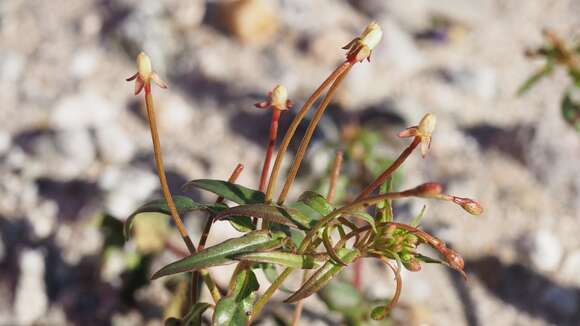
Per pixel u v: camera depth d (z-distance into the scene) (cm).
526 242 35
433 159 38
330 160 32
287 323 28
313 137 36
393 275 33
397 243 18
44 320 31
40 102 38
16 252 33
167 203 19
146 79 18
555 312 33
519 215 36
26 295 31
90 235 33
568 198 37
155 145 19
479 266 34
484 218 36
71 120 37
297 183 35
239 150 37
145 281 30
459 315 33
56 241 33
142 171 35
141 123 38
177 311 26
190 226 33
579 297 34
